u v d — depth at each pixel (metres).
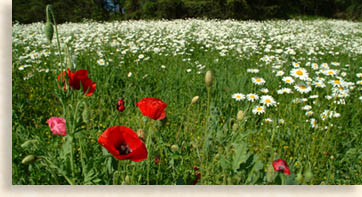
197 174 1.69
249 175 1.43
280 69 4.35
